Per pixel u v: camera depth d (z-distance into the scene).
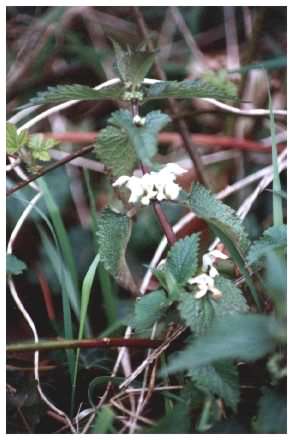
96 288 0.86
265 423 0.60
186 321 0.62
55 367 0.74
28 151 0.76
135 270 0.88
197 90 0.66
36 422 0.68
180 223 0.84
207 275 0.65
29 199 0.91
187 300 0.62
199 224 0.88
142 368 0.67
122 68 0.66
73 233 0.92
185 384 0.67
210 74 0.88
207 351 0.56
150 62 0.66
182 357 0.56
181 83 0.66
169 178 0.65
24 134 0.72
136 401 0.69
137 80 0.67
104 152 0.66
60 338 0.81
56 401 0.71
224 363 0.61
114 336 0.77
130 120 0.65
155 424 0.64
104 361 0.75
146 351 0.76
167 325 0.67
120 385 0.67
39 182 0.78
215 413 0.63
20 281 0.88
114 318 0.77
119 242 0.67
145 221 0.92
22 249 0.90
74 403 0.71
